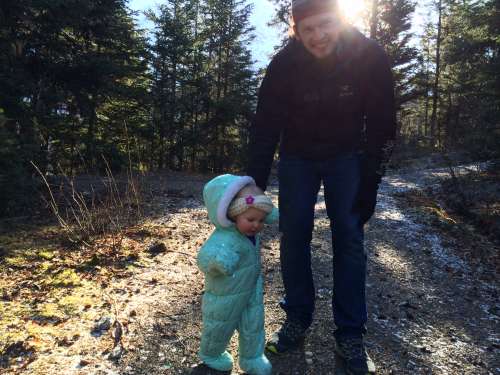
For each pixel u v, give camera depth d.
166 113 20.66
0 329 2.86
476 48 14.72
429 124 37.78
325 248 5.38
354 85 2.41
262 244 5.48
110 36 15.20
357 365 2.47
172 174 15.64
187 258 4.64
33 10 9.95
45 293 3.55
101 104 14.40
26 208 7.16
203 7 24.95
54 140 12.38
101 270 4.16
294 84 2.47
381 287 4.21
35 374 2.41
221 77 24.75
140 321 3.08
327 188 2.56
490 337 3.33
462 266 5.32
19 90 9.61
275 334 2.82
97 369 2.49
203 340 2.45
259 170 2.61
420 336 3.22
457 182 10.95
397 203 9.21
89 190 9.14
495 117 11.20
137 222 6.25
